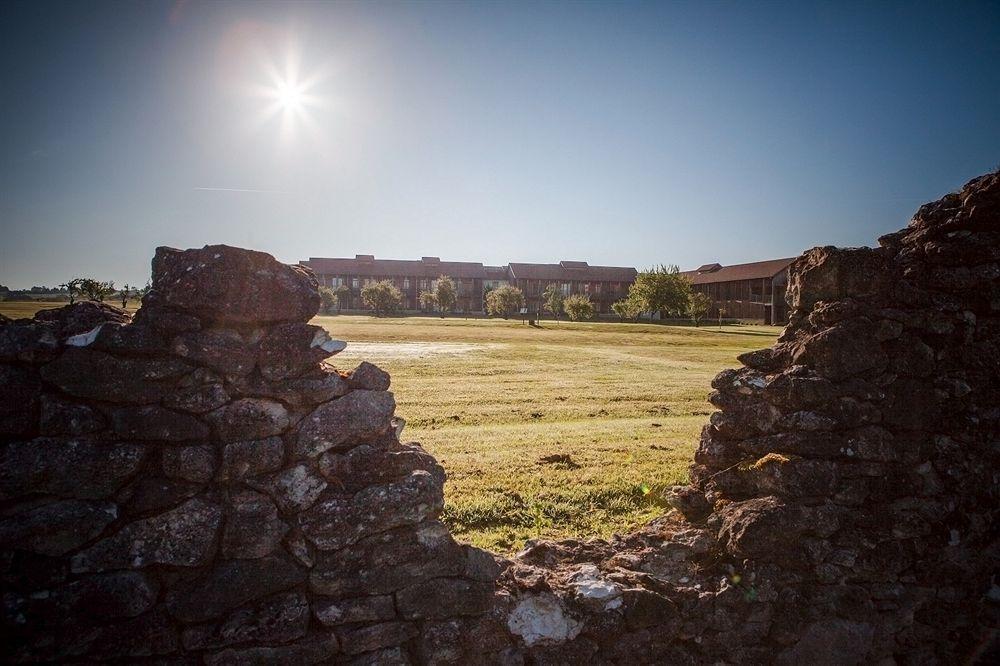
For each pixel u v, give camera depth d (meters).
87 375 2.96
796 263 5.36
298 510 3.30
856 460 4.50
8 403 2.85
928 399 4.76
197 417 3.18
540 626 3.66
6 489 2.78
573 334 59.19
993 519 4.90
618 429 14.45
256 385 3.29
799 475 4.29
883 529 4.47
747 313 101.00
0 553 2.79
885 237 5.58
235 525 3.15
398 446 3.74
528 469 9.96
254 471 3.22
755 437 4.74
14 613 2.78
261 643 3.18
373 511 3.37
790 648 4.13
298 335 3.41
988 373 5.00
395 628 3.42
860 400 4.57
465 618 3.58
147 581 3.01
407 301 122.88
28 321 3.12
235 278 3.26
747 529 4.09
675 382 24.86
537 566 4.18
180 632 3.07
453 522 7.19
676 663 3.87
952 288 5.00
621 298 126.00
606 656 3.75
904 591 4.49
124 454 2.99
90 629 2.91
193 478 3.12
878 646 4.41
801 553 4.19
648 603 3.81
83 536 2.90
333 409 3.43
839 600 4.25
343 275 119.06
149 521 3.03
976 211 4.89
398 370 27.31
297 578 3.26
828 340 4.52
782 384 4.56
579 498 8.27
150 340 3.09
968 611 4.76
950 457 4.78
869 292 4.80
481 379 24.95
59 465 2.87
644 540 4.53
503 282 127.31
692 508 4.82
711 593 4.02
